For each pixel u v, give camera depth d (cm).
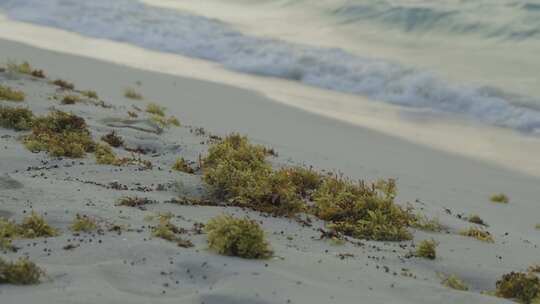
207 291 1353
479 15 7012
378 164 3644
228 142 2991
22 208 1836
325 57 5922
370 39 6669
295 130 4194
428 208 2723
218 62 5931
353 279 1561
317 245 1900
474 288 1764
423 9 7269
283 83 5400
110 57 5775
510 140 4278
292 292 1388
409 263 1847
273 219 2123
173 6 7944
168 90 4869
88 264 1460
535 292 1695
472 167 3766
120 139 3014
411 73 5497
